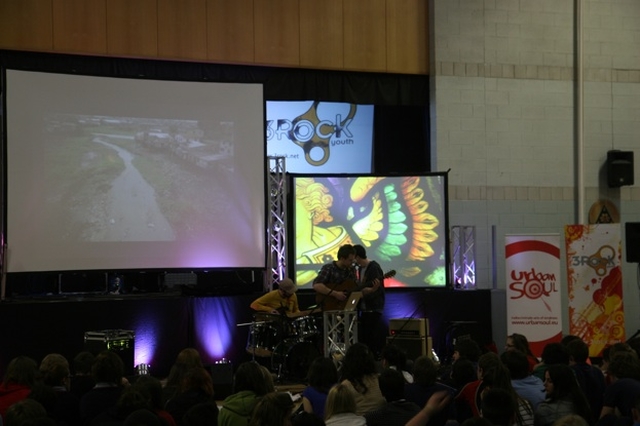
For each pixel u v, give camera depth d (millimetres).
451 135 15102
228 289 13266
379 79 15000
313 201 14008
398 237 14125
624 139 15914
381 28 14906
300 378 11188
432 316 13727
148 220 12695
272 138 15141
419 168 15812
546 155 15547
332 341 11531
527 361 6609
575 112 15695
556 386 5953
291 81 14555
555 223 15562
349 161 15508
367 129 15602
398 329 12453
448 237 14141
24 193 12102
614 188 15836
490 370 5914
